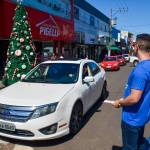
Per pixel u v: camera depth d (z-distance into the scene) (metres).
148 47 2.62
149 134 4.97
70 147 4.31
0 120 4.23
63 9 20.47
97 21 35.59
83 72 5.90
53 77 5.57
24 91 4.77
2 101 4.39
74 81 5.39
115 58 22.80
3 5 11.45
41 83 5.34
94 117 6.11
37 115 4.10
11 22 11.98
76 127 4.89
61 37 18.14
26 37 9.59
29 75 5.86
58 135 4.25
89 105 5.93
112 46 47.31
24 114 4.12
